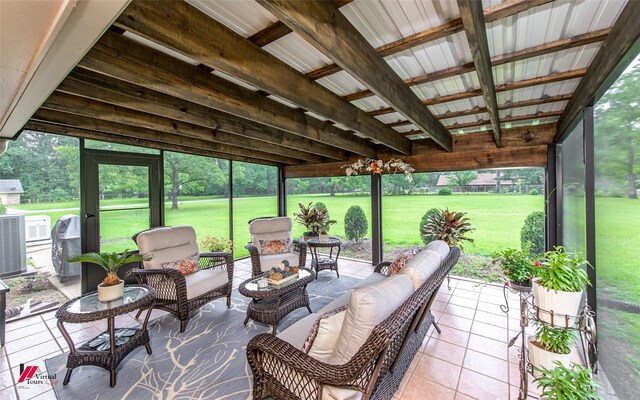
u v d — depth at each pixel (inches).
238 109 87.7
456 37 63.9
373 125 124.8
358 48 60.2
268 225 177.9
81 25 35.5
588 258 82.0
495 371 86.2
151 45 64.2
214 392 77.1
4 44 35.0
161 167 171.2
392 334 46.6
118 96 78.7
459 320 119.9
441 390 78.1
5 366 89.4
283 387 60.9
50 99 80.4
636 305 56.6
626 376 61.7
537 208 162.9
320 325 62.0
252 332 110.2
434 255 86.5
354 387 51.1
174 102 93.2
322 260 193.2
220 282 130.8
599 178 78.0
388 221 215.6
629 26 50.5
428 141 180.1
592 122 82.7
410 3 52.4
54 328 113.5
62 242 147.7
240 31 60.5
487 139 161.0
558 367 58.7
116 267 93.6
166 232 132.3
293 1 43.2
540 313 67.2
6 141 97.0
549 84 89.1
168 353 95.7
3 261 137.3
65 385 80.1
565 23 58.0
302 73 79.7
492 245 177.6
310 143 166.6
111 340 81.2
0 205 138.0
